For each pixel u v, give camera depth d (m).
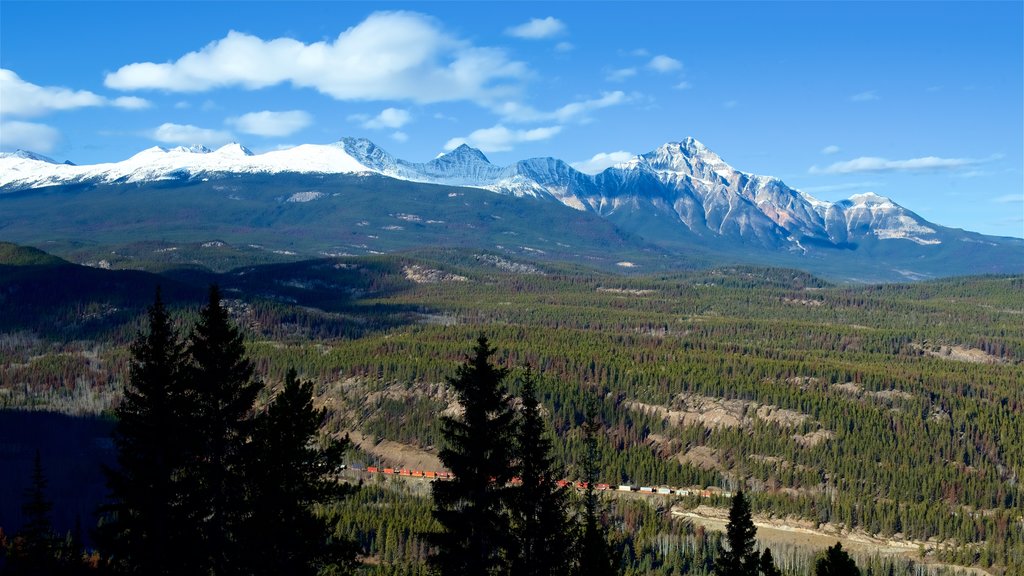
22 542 112.25
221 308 73.69
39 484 115.94
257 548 71.25
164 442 70.25
